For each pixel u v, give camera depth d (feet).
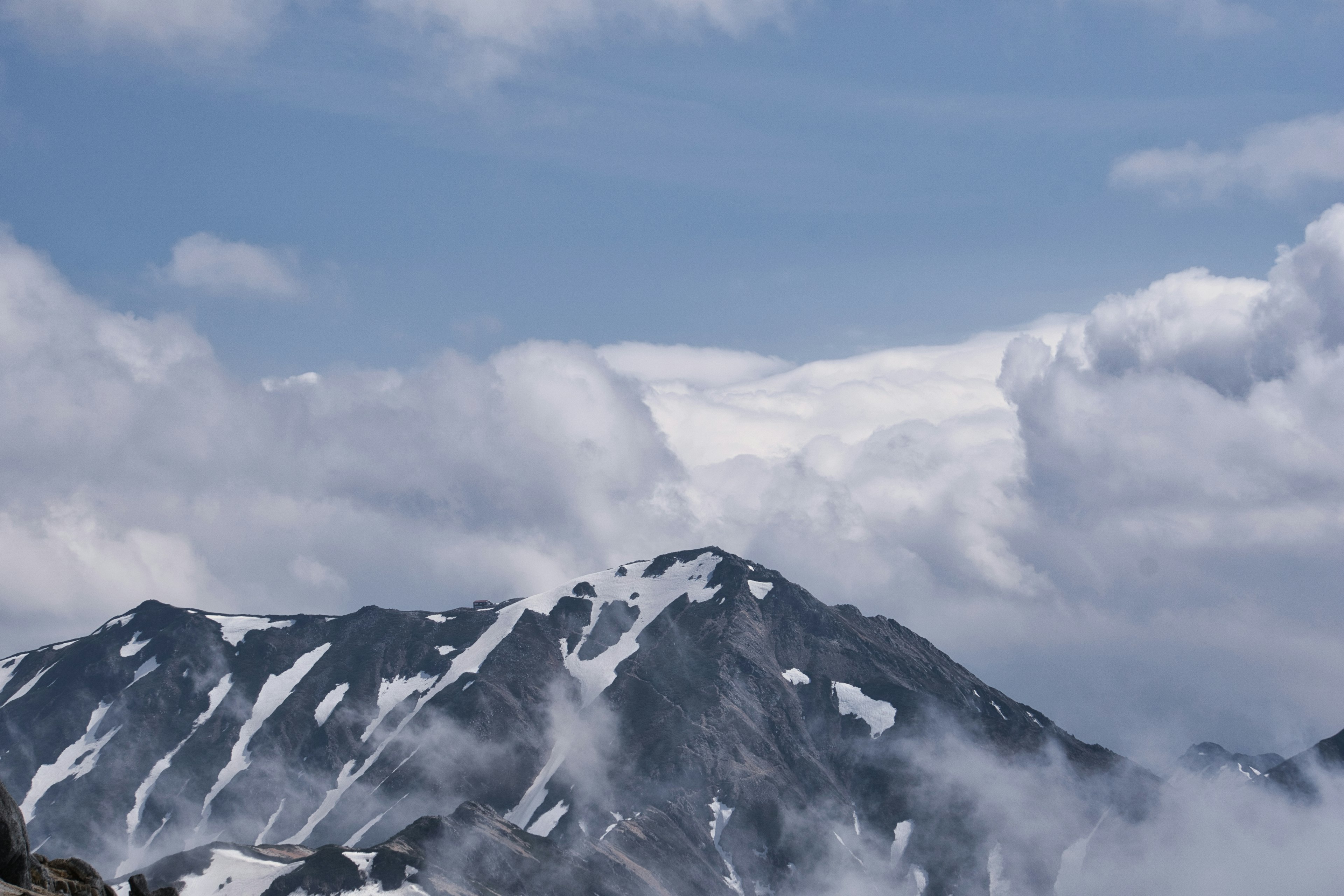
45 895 166.81
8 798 173.78
